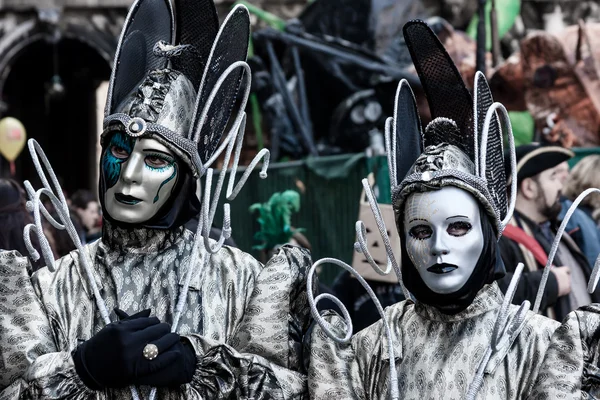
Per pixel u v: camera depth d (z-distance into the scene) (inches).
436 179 207.2
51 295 219.3
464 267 206.5
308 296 210.4
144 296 219.1
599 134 483.8
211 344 209.8
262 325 217.6
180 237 224.5
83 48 981.2
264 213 382.9
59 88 923.4
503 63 500.4
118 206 214.5
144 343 200.5
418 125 224.7
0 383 212.5
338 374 213.9
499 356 208.1
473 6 617.9
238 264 225.5
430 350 211.6
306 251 227.0
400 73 577.0
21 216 296.8
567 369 203.8
